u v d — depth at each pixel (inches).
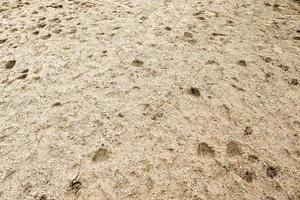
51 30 137.3
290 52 120.6
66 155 82.0
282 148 83.3
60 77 109.4
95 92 102.1
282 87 104.2
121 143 84.6
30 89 105.2
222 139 85.3
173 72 109.7
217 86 103.8
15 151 84.0
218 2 157.6
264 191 72.9
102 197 72.1
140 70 110.6
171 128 88.6
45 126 90.9
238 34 131.3
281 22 141.6
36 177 77.1
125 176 76.2
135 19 142.0
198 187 73.5
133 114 93.4
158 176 76.0
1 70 115.2
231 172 76.8
